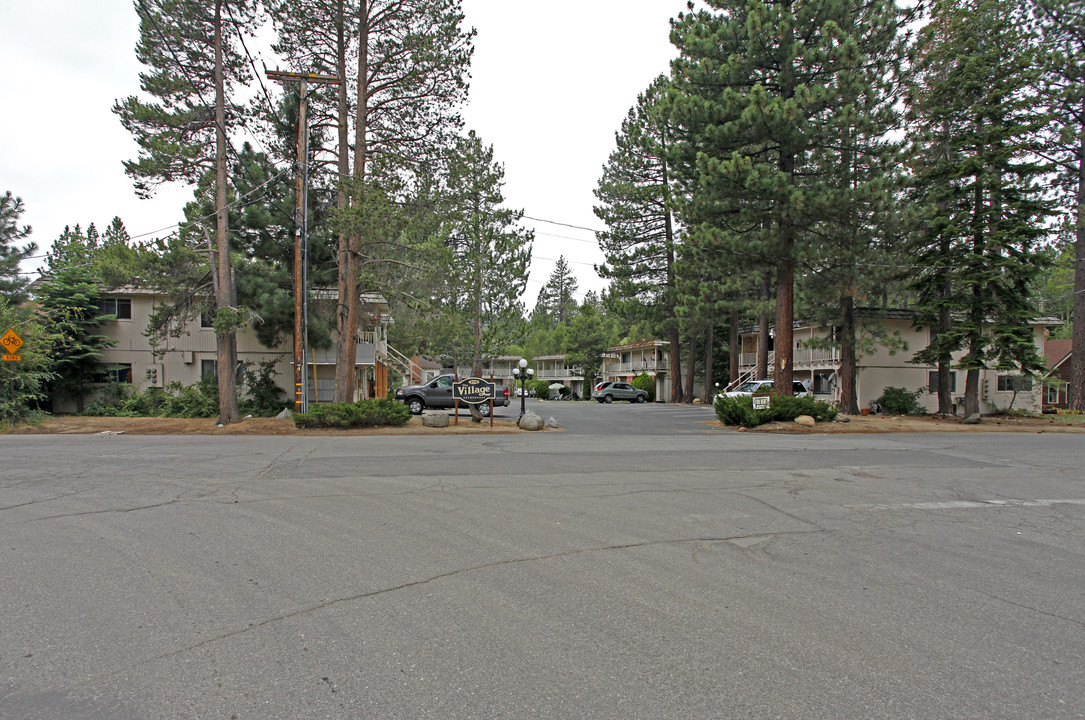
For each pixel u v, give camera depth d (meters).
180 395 24.06
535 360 72.75
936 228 23.34
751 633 3.79
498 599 4.30
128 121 17.64
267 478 8.96
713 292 31.22
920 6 18.61
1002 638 3.79
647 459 11.58
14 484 8.37
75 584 4.51
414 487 8.37
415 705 2.89
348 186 17.12
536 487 8.48
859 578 4.90
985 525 6.83
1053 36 23.73
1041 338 32.69
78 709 2.85
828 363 35.25
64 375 23.52
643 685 3.11
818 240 20.27
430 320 20.08
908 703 2.97
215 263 19.39
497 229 27.14
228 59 18.42
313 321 22.25
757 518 6.86
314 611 4.05
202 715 2.80
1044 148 22.70
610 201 39.69
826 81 18.91
